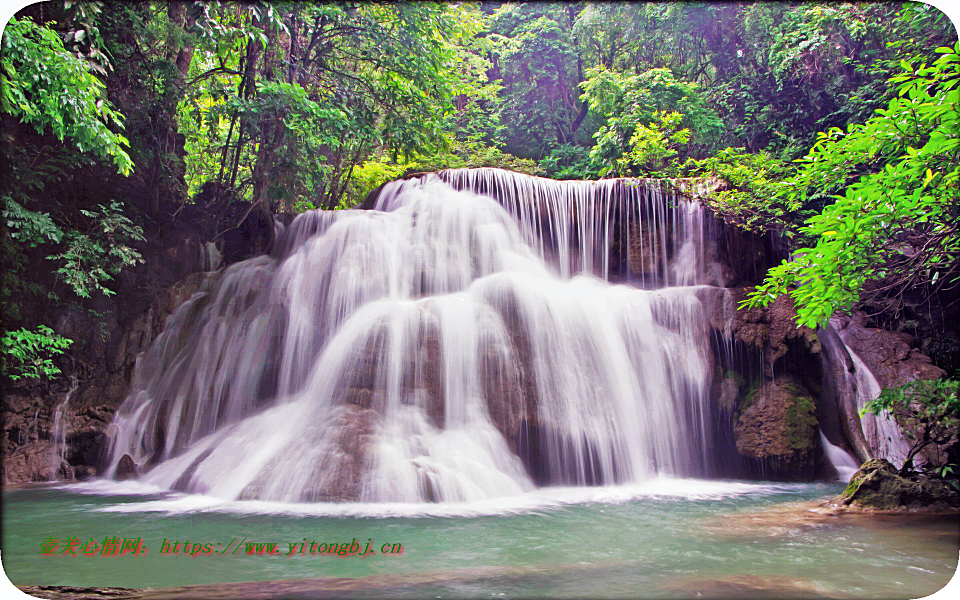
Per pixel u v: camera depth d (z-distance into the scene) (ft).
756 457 30.94
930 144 18.15
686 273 39.40
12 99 26.37
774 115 55.01
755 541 16.99
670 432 31.17
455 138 65.21
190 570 14.44
